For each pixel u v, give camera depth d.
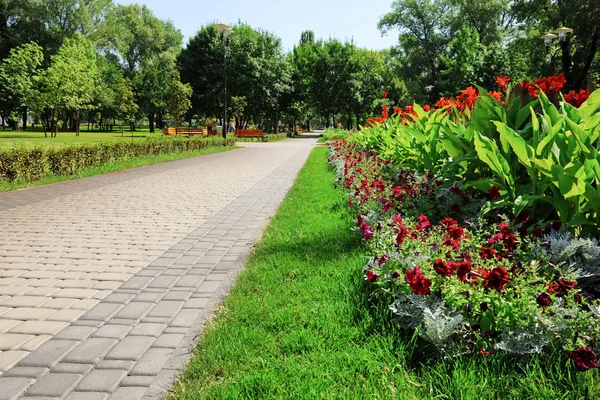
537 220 4.44
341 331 3.00
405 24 56.19
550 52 37.88
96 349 2.96
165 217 7.77
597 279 3.27
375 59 73.19
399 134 8.47
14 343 3.06
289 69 64.19
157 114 81.25
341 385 2.38
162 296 3.97
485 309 2.61
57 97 42.78
